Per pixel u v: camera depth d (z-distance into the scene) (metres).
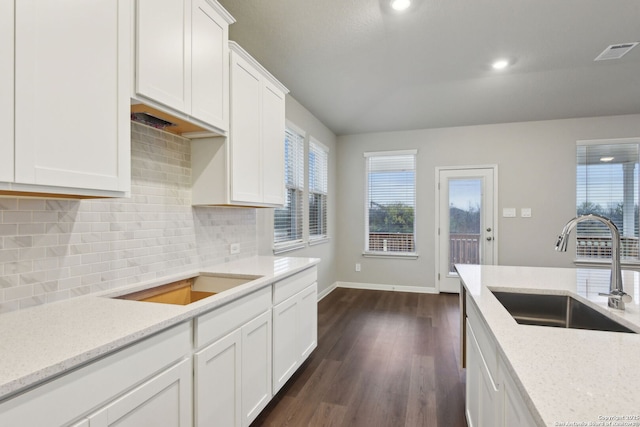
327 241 4.98
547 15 2.24
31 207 1.27
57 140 1.05
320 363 2.64
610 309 1.31
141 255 1.75
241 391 1.63
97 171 1.18
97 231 1.52
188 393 1.29
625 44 2.61
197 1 1.73
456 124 4.80
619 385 0.72
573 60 2.88
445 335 3.25
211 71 1.84
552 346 0.94
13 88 0.94
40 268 1.29
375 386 2.29
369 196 5.36
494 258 4.77
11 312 1.20
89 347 0.91
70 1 1.10
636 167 4.35
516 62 2.92
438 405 2.06
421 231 5.09
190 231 2.12
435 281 5.02
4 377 0.74
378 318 3.78
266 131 2.47
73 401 0.87
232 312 1.56
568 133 4.54
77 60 1.12
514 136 4.72
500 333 1.05
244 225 2.74
